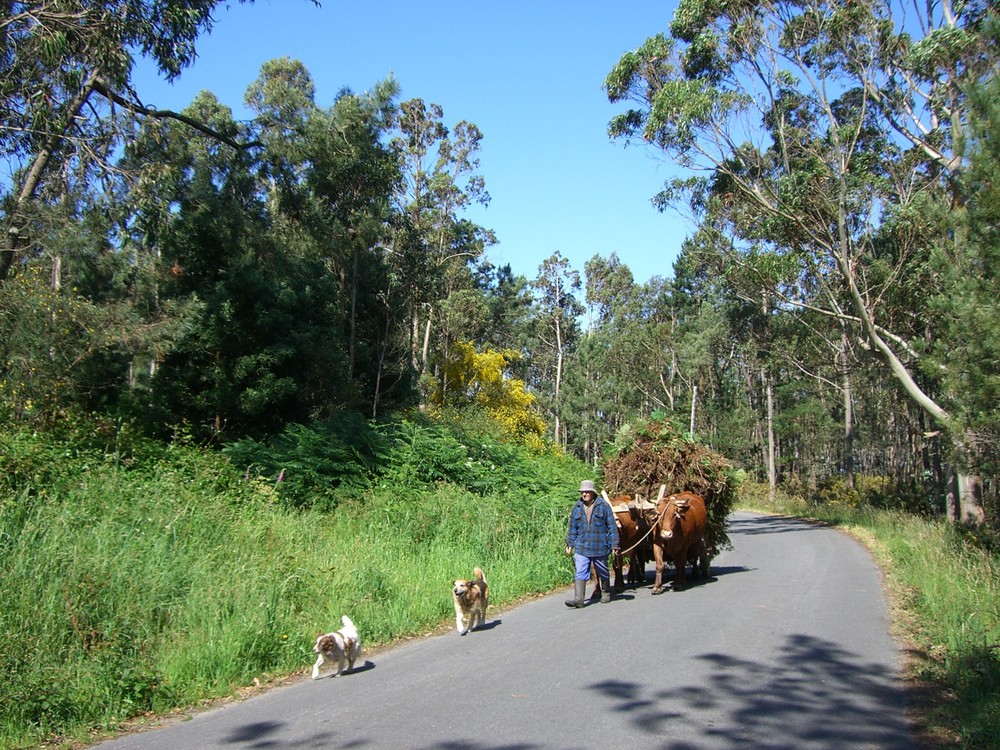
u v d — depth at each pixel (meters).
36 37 13.60
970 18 19.91
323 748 5.67
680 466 13.56
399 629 9.76
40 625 7.48
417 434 19.23
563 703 6.58
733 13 23.08
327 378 25.91
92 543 9.30
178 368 23.72
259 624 8.45
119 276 24.81
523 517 16.09
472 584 9.91
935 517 28.00
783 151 24.03
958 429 13.91
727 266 28.00
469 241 53.25
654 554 12.71
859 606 11.36
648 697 6.73
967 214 13.81
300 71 37.50
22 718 6.39
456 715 6.32
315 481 15.86
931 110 22.47
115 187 15.83
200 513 11.39
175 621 8.45
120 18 14.33
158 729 6.46
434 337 50.12
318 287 28.45
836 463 62.00
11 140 14.97
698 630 9.41
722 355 56.66
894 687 7.23
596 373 64.81
